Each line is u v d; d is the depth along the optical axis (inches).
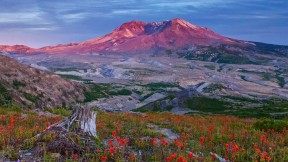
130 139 697.6
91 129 628.7
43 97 6299.2
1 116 917.2
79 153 546.0
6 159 496.1
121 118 1108.5
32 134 639.8
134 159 541.3
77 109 637.3
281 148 711.7
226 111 6781.5
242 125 1134.4
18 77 6461.6
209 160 556.4
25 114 1121.4
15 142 577.3
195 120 1200.2
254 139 797.9
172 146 671.1
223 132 861.2
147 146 648.4
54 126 613.6
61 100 6781.5
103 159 488.7
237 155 606.2
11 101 5241.1
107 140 697.6
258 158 601.0
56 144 549.0
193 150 641.6
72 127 611.2
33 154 523.8
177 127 943.0
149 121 1117.1
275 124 1020.5
